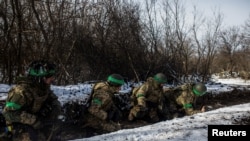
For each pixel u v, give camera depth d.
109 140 5.32
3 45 11.94
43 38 12.82
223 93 11.91
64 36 13.84
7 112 5.43
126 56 14.98
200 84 8.33
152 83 8.21
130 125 7.81
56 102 6.05
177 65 16.48
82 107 7.43
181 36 16.95
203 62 19.45
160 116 8.36
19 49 11.55
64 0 13.25
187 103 8.34
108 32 15.12
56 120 6.04
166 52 16.23
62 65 12.92
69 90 10.06
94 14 14.72
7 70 12.10
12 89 5.56
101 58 14.84
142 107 8.00
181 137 5.20
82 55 14.48
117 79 7.11
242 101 11.38
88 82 13.28
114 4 15.23
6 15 11.88
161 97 8.29
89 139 5.55
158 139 5.16
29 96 5.50
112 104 7.33
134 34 15.39
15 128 5.48
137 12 15.73
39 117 5.80
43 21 13.09
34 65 5.60
